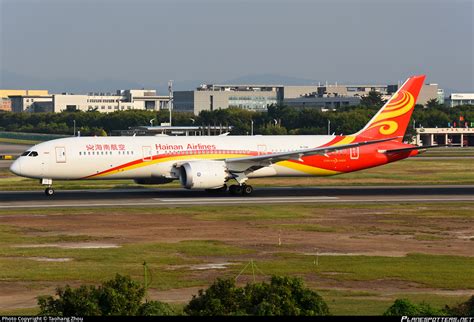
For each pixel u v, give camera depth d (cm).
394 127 17888
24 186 18625
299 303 5794
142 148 16350
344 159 17450
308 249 10281
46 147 15925
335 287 8144
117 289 5934
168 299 7544
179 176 16425
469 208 14325
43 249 10200
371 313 6725
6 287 8075
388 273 8788
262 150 17038
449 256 9806
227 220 12762
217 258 9662
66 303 5750
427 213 13638
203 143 16800
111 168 16175
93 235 11306
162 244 10581
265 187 18338
